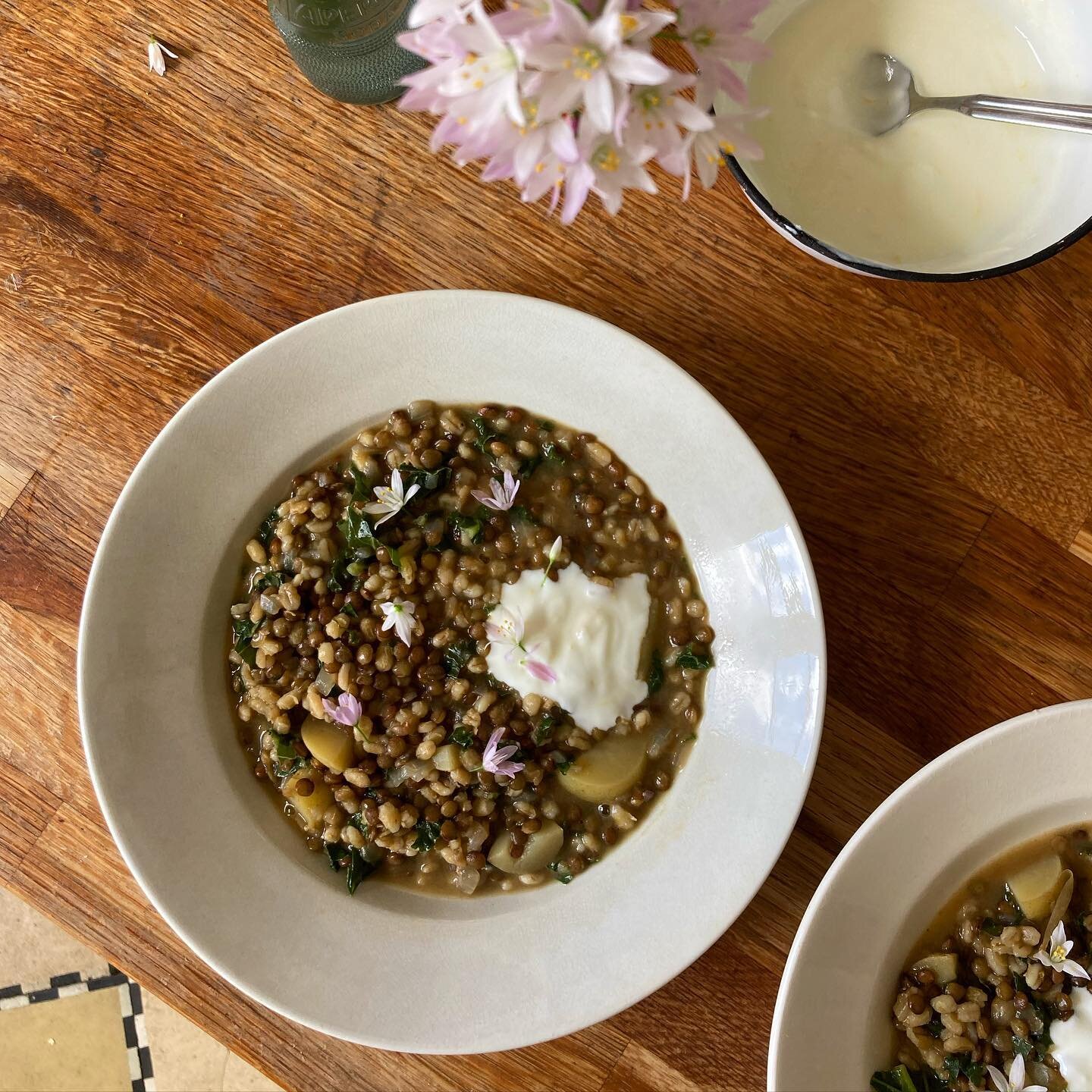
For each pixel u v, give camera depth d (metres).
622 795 0.68
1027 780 0.64
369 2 0.64
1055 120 0.61
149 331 0.70
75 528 0.70
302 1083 0.69
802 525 0.69
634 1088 0.69
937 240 0.64
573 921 0.67
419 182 0.69
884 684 0.69
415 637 0.67
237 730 0.69
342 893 0.67
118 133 0.69
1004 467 0.69
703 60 0.55
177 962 0.69
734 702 0.67
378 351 0.66
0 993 0.88
